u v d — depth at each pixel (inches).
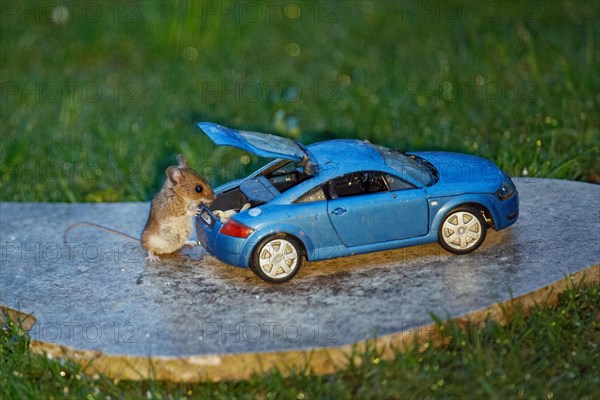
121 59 592.1
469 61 529.3
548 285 265.7
